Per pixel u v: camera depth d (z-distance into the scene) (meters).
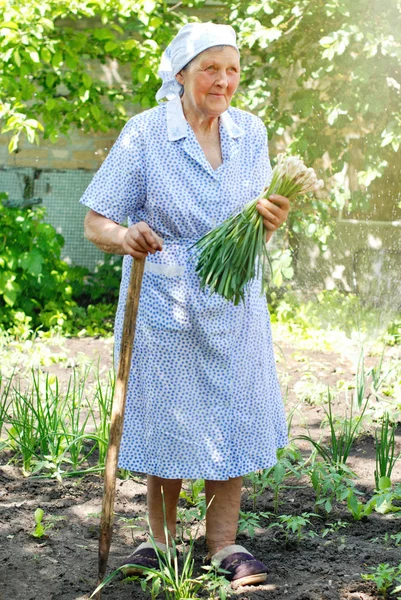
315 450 4.88
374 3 8.65
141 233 3.01
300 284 10.77
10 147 8.19
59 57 8.81
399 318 9.42
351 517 4.14
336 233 10.62
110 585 3.38
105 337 9.08
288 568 3.55
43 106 9.57
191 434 3.26
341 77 9.78
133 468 3.35
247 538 3.89
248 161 3.31
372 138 9.45
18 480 4.64
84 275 10.84
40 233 9.59
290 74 10.38
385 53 8.42
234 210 3.24
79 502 4.32
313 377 6.57
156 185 3.19
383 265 10.47
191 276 3.21
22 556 3.65
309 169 3.08
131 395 3.34
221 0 9.65
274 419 3.50
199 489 4.25
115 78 11.28
